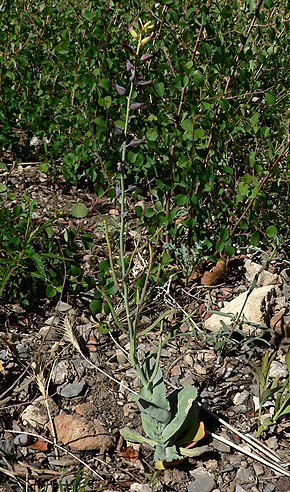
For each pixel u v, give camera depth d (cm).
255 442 133
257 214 170
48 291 153
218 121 163
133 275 162
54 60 207
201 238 166
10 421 134
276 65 183
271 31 165
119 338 152
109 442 131
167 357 148
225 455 131
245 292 158
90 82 179
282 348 151
